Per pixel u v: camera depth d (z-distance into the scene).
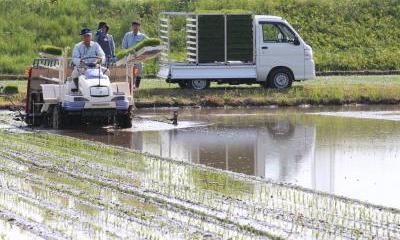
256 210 30.00
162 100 63.38
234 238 26.50
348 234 26.98
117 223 28.61
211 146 44.28
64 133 49.66
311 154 41.53
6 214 30.00
